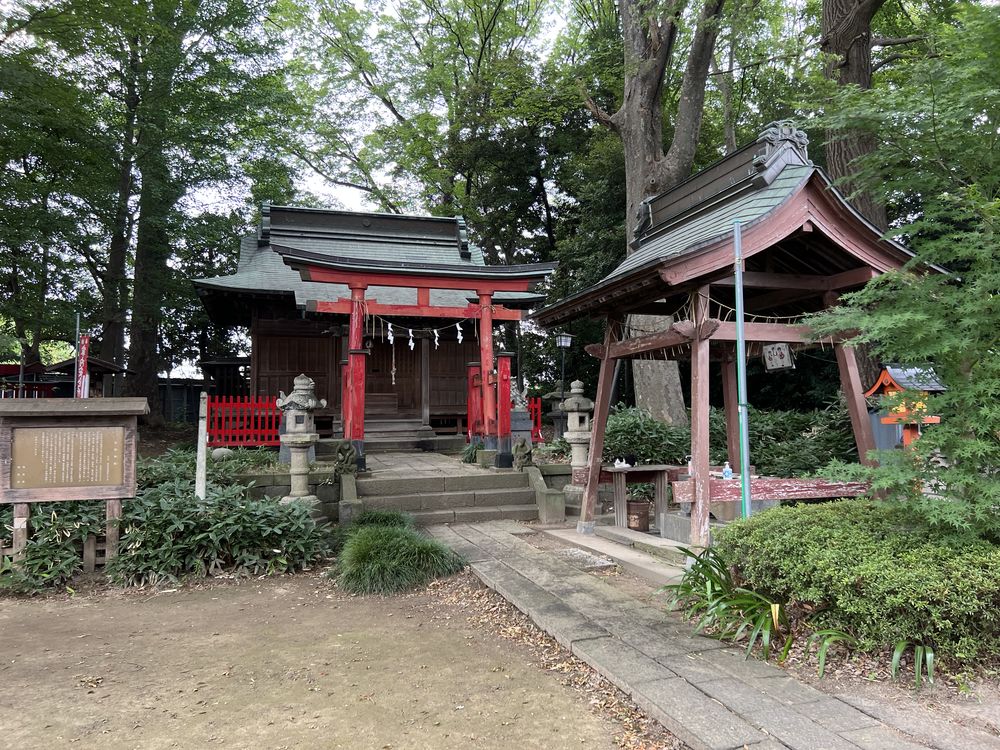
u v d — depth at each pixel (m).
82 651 4.26
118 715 3.31
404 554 5.87
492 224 25.53
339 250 15.32
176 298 18.78
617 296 5.93
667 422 12.19
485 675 3.81
